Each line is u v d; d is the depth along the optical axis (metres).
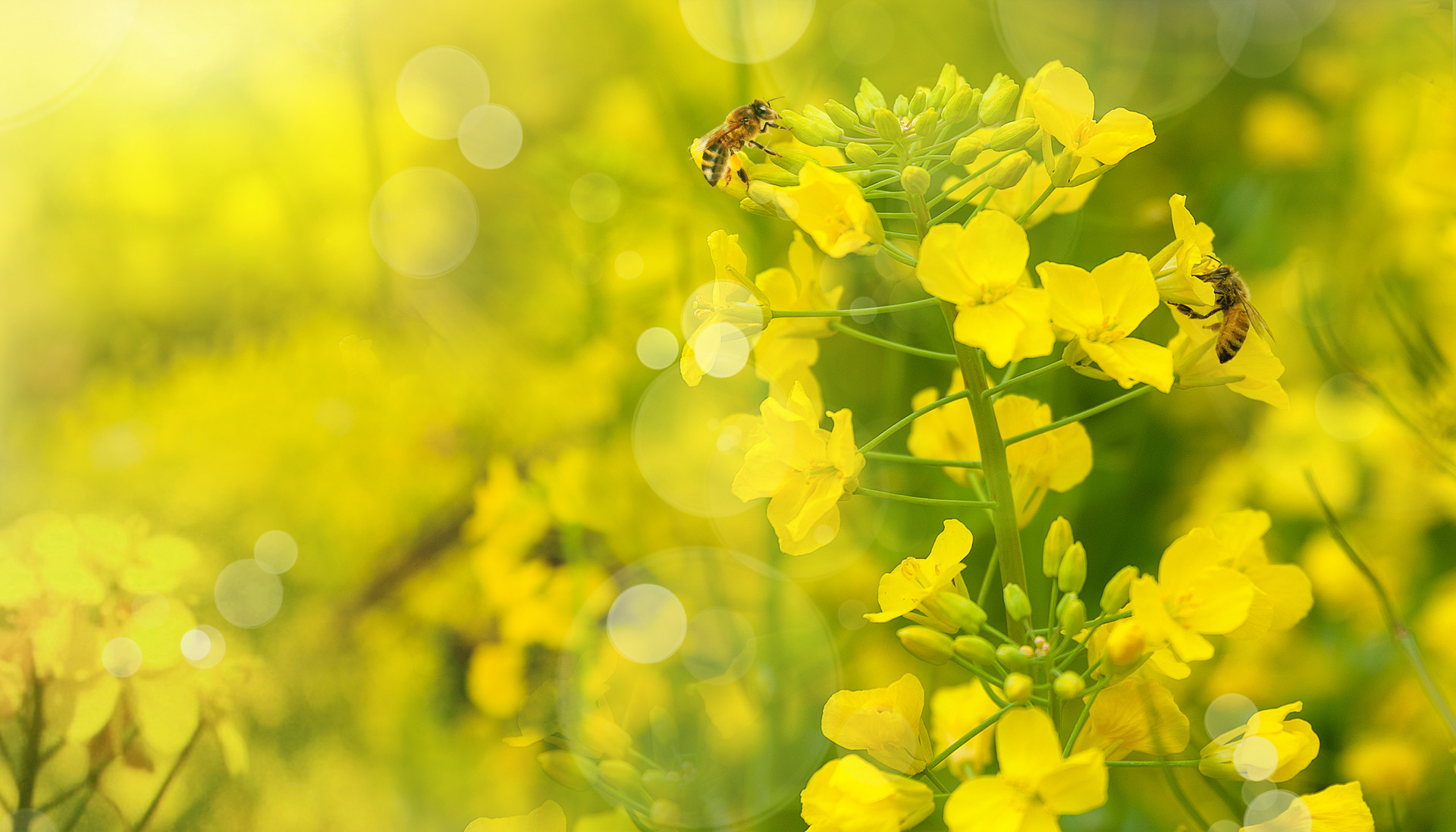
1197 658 0.49
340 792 0.60
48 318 1.29
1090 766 0.49
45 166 1.37
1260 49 0.90
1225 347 0.51
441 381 0.89
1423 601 0.61
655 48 0.99
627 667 0.58
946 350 0.73
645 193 0.80
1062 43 0.91
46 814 0.58
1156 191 0.83
